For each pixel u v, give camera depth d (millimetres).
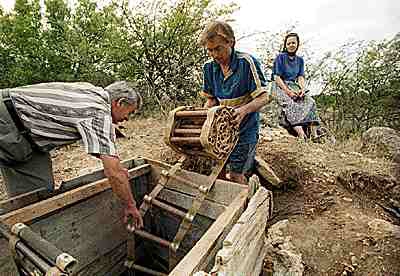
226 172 2979
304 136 4219
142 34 6422
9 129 1867
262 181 3170
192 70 6754
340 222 2668
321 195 3029
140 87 6660
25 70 6152
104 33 6582
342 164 3484
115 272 2551
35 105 1812
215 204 2297
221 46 2324
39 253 1254
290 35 4332
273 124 4871
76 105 1771
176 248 2240
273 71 4488
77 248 2201
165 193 2562
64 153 4609
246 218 1682
